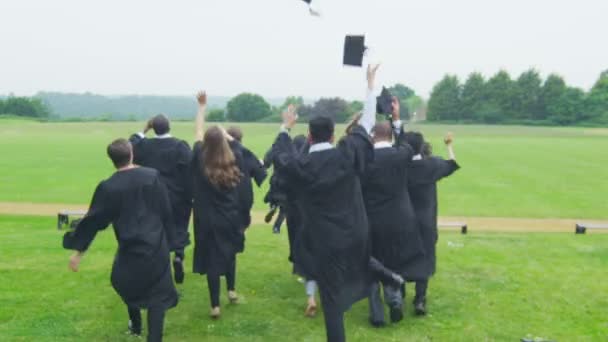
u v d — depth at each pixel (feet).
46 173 78.89
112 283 17.69
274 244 33.68
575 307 22.94
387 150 19.77
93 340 18.97
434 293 24.58
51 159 96.68
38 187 66.18
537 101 349.41
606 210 54.95
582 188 69.21
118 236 17.43
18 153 106.83
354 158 16.61
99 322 20.51
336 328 16.43
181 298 23.41
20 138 150.41
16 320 20.44
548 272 28.12
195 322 20.85
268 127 239.50
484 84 362.12
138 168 17.88
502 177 78.84
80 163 91.30
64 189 64.85
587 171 86.38
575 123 331.77
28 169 83.15
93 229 17.61
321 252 16.57
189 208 24.95
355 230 16.67
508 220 49.96
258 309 22.29
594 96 340.39
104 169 83.97
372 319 20.74
